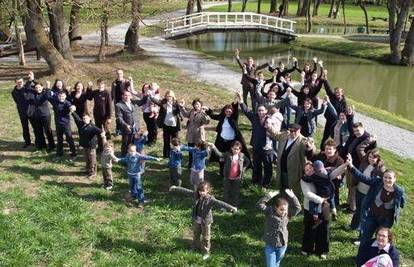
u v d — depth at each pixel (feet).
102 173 39.04
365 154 31.35
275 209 25.59
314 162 28.17
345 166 27.43
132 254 28.35
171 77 84.02
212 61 106.63
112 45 122.52
